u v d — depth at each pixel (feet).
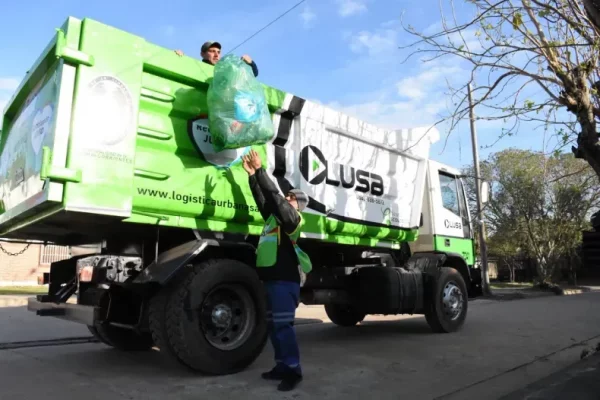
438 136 29.07
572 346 23.95
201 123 17.37
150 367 18.25
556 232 72.74
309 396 14.79
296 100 20.31
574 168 39.78
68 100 14.06
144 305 16.44
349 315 30.27
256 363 18.81
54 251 63.52
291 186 20.03
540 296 61.93
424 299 26.63
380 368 18.63
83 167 14.05
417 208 27.43
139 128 15.78
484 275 58.90
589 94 16.15
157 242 16.94
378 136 24.93
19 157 17.51
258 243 17.52
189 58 17.08
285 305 15.64
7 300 42.01
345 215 22.63
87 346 22.94
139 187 15.55
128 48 15.39
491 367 19.13
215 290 16.37
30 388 15.25
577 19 15.20
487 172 76.28
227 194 17.75
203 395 14.60
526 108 16.89
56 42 14.23
